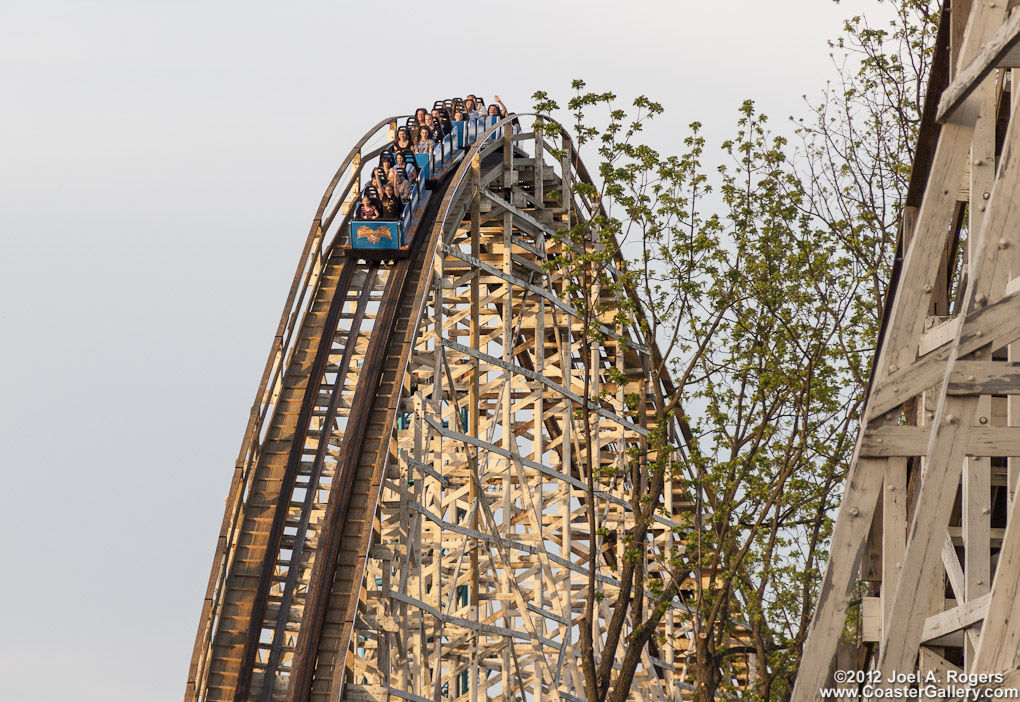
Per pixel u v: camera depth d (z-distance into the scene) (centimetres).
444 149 6919
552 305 6700
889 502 2291
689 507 7325
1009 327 1959
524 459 6022
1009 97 2742
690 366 5238
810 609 4981
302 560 4981
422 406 5406
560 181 7012
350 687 4791
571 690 6538
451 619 5438
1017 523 1819
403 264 6003
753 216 5159
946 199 2277
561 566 6038
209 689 4666
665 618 6600
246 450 5059
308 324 5775
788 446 5066
